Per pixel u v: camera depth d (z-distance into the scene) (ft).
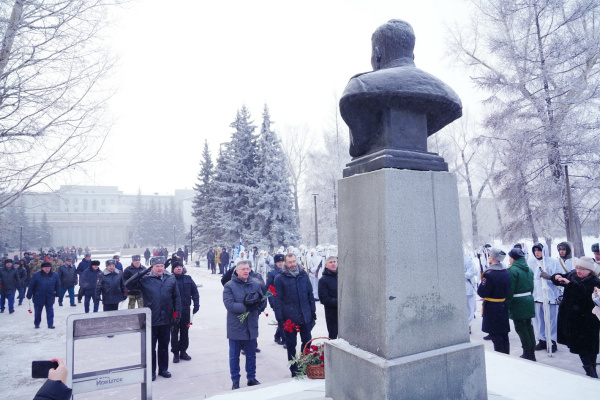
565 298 17.79
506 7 49.52
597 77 46.47
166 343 19.89
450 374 9.20
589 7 45.78
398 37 11.17
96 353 23.91
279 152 101.81
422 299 9.44
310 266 47.83
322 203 104.01
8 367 21.90
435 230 9.88
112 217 278.87
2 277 41.16
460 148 94.58
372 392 8.75
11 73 21.89
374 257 9.48
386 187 9.28
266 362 21.67
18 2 20.85
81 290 37.22
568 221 46.75
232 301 16.90
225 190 107.45
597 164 46.11
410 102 10.17
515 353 22.24
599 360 20.06
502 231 53.21
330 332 19.20
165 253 126.31
